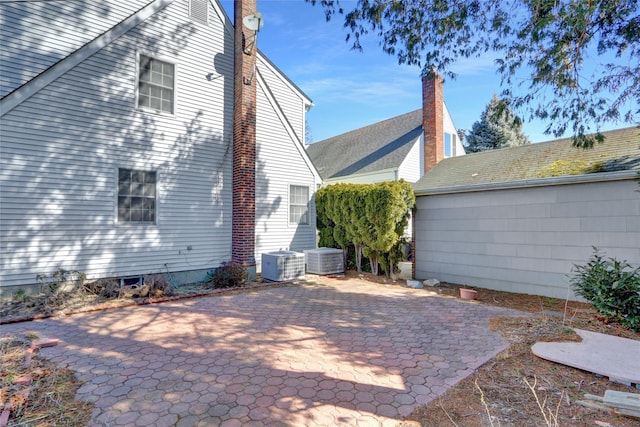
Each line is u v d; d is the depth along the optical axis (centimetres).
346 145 1891
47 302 592
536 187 703
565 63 564
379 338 451
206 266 873
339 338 452
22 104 623
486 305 629
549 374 343
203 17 889
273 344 429
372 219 900
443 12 577
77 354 395
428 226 898
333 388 316
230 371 352
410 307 615
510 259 741
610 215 609
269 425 258
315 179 1138
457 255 835
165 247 801
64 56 713
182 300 670
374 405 287
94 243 697
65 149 668
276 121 1037
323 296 708
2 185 602
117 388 314
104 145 717
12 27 653
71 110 677
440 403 290
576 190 650
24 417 266
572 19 492
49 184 648
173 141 823
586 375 339
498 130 2380
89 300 636
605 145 733
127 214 748
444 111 1619
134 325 507
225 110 927
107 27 777
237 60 914
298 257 895
